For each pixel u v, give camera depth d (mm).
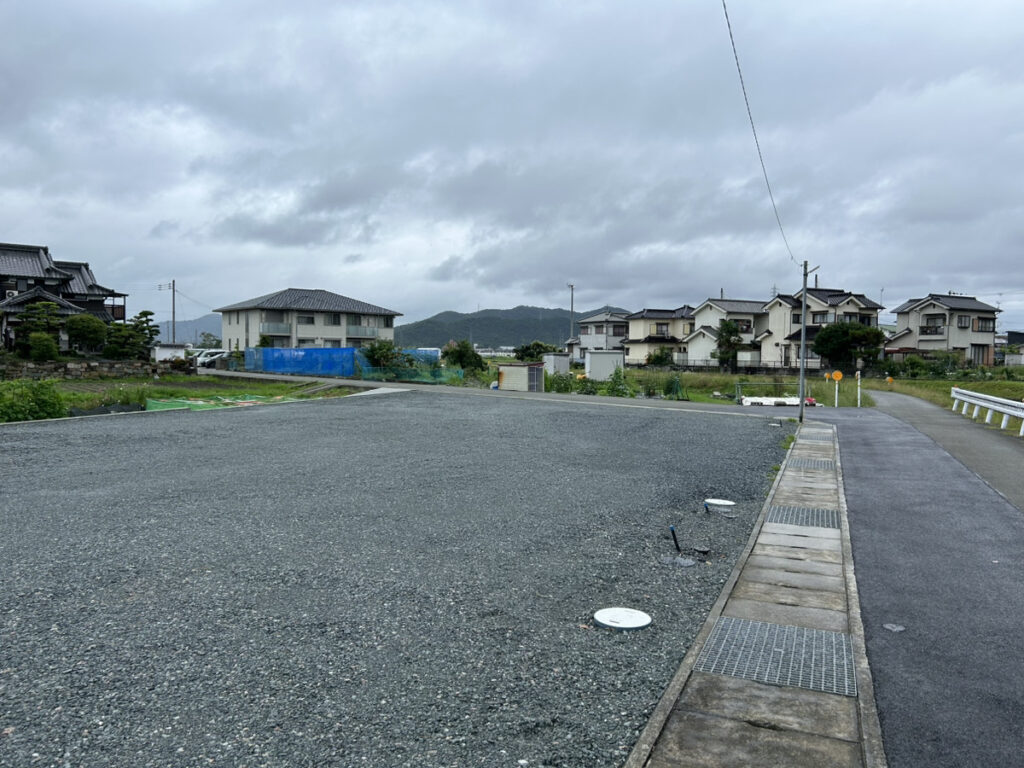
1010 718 3240
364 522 6617
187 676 3516
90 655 3734
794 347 55719
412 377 32594
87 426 13625
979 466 10961
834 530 6754
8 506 7047
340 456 10500
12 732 2986
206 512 6902
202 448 11070
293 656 3762
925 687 3533
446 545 5910
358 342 54469
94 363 28359
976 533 6668
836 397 27062
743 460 11227
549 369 37156
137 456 10203
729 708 3297
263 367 40000
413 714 3203
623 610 4488
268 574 5082
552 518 6949
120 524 6398
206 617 4270
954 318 56281
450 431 13922
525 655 3848
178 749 2887
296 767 2781
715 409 21484
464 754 2900
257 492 7863
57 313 33281
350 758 2852
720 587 5070
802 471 10328
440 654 3830
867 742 2982
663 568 5461
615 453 11508
